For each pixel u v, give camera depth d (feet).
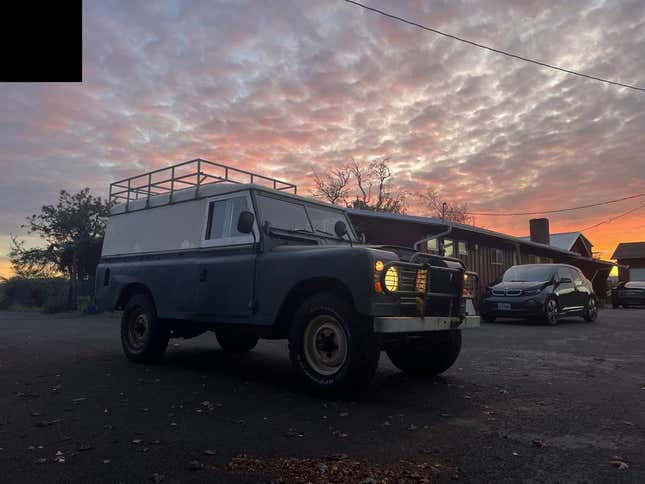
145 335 24.00
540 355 27.07
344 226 23.24
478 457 11.21
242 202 20.67
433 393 17.70
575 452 11.59
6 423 13.87
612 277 184.75
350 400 16.52
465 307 19.76
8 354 27.68
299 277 17.48
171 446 11.90
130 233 26.27
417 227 61.67
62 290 84.48
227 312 19.89
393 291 15.93
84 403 16.10
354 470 10.39
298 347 17.21
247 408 15.44
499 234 69.26
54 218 82.69
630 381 19.99
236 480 9.92
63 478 10.04
